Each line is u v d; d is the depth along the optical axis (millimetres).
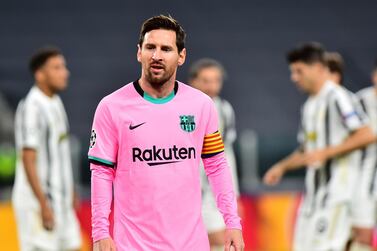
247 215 32969
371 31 62219
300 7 62906
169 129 12883
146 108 12844
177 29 12820
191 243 12953
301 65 22125
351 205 21938
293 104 56719
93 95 56125
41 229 21781
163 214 12820
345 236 21875
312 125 22375
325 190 21969
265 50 60188
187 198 12969
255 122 55500
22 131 21594
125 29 60750
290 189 36938
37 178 21391
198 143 13125
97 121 12898
